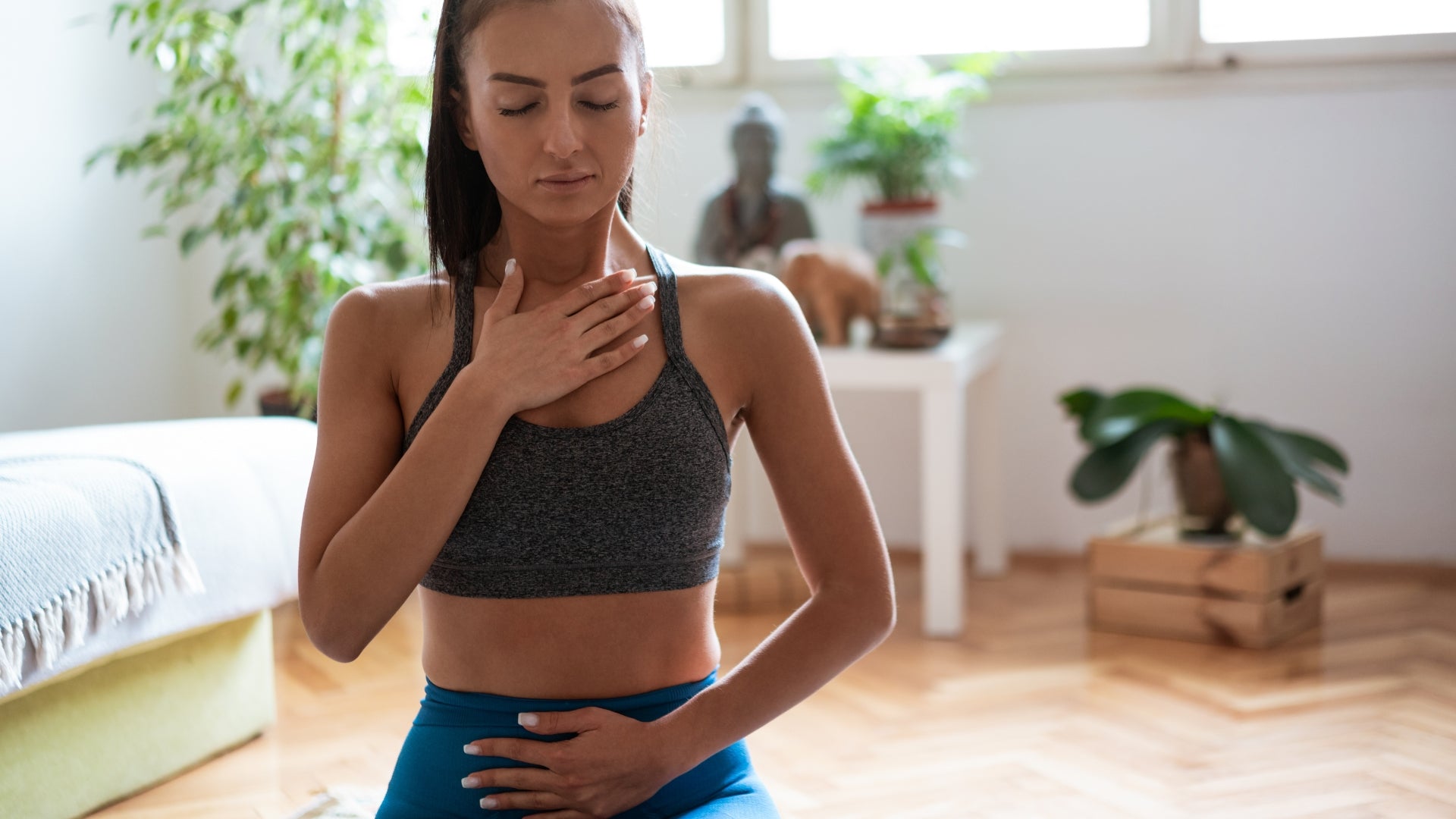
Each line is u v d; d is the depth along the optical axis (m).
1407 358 3.15
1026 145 3.35
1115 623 2.82
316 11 3.01
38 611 1.70
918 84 3.05
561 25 0.90
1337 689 2.40
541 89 0.90
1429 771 2.01
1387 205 3.13
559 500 0.93
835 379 2.80
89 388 3.35
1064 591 3.16
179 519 1.98
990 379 3.28
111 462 1.91
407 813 0.98
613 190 0.94
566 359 0.92
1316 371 3.22
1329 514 3.24
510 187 0.93
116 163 3.11
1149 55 3.25
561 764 0.92
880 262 2.91
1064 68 3.31
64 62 3.24
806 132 3.51
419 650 2.78
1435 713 2.26
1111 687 2.45
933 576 2.79
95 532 1.80
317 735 2.29
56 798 1.89
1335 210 3.17
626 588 0.95
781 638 0.97
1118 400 2.81
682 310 0.98
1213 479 2.72
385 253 2.93
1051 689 2.45
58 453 1.92
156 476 1.94
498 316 0.94
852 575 0.98
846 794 2.01
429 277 1.01
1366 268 3.16
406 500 0.90
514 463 0.93
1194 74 3.22
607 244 1.00
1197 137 3.24
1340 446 3.22
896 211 3.03
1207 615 2.70
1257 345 3.25
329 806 1.81
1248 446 2.66
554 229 0.96
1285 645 2.68
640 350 0.96
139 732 2.04
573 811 0.93
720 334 0.98
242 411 3.70
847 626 0.97
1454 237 3.10
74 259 3.29
